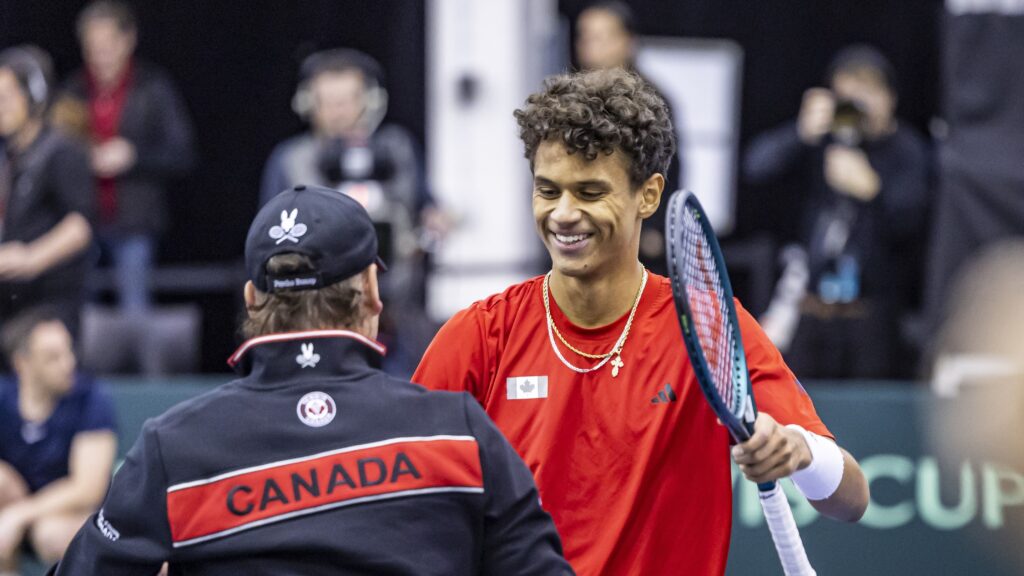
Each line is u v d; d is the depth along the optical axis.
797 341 8.35
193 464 2.81
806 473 3.27
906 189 8.42
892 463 6.81
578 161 3.30
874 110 8.50
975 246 9.27
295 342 2.92
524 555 2.88
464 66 9.27
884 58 10.42
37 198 7.78
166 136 8.77
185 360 8.42
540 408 3.49
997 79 9.50
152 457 2.83
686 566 3.41
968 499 6.82
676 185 7.82
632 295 3.51
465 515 2.86
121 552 2.79
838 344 8.28
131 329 8.32
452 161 9.27
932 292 9.16
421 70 9.98
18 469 6.54
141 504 2.80
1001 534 6.81
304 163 8.01
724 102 9.77
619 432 3.43
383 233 7.82
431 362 3.59
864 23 10.41
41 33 10.23
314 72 8.02
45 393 6.54
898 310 8.65
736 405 3.16
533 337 3.54
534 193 3.40
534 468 3.46
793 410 3.39
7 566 6.45
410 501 2.81
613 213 3.33
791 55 10.38
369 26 10.06
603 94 3.32
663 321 3.49
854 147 8.30
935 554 6.79
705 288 3.22
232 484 2.80
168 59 10.30
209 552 2.77
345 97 7.98
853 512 3.52
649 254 7.62
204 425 2.86
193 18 10.27
